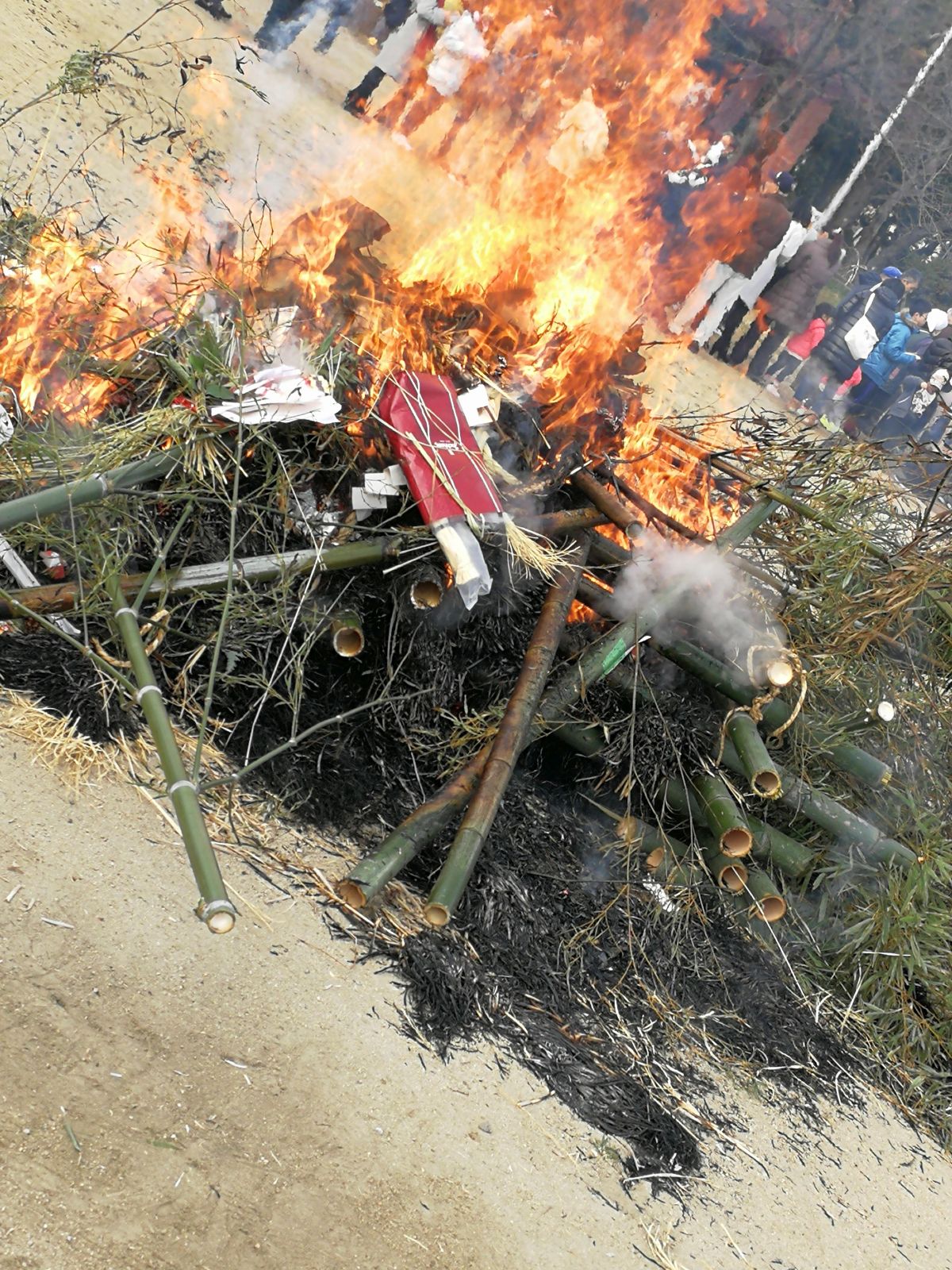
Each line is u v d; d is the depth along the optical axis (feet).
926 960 16.44
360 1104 10.61
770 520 17.52
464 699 15.38
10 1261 8.00
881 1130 15.01
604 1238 10.87
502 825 15.07
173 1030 10.16
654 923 15.30
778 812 17.12
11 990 9.66
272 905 12.12
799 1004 15.94
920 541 17.48
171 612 13.62
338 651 13.79
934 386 37.04
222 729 13.80
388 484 14.25
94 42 29.01
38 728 12.37
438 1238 9.83
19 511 12.25
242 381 13.85
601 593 16.21
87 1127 9.05
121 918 10.83
